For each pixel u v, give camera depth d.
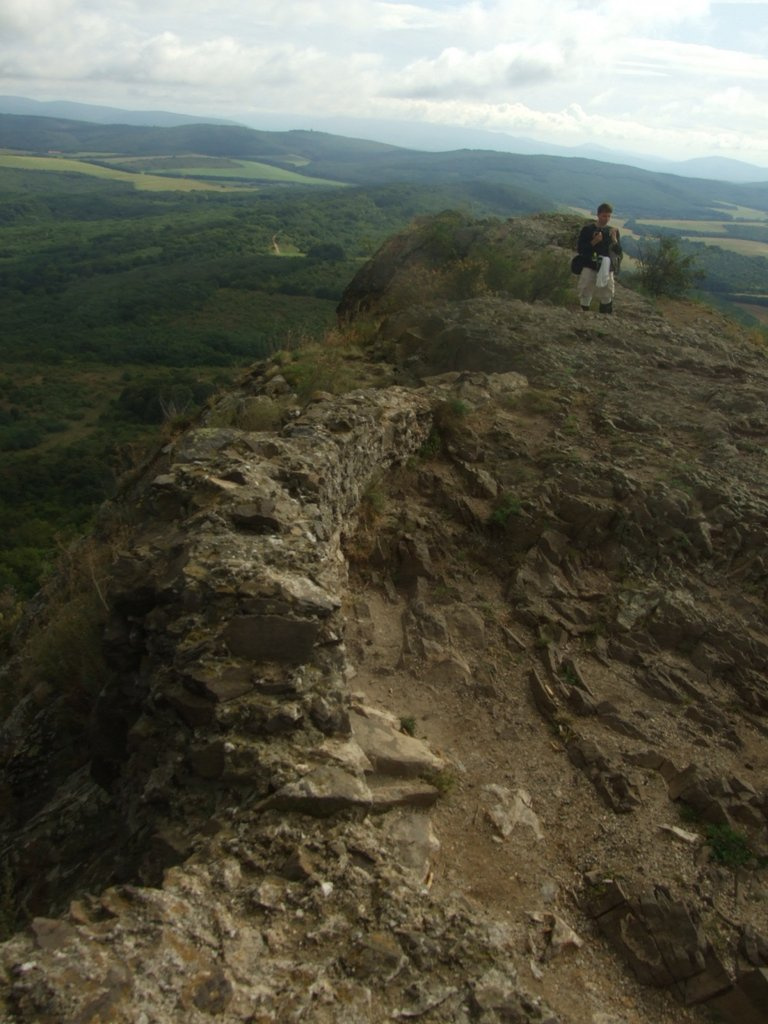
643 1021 4.02
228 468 6.98
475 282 16.41
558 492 8.62
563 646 7.02
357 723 5.51
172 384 73.00
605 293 14.84
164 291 123.88
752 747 6.10
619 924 4.43
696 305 21.14
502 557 8.16
